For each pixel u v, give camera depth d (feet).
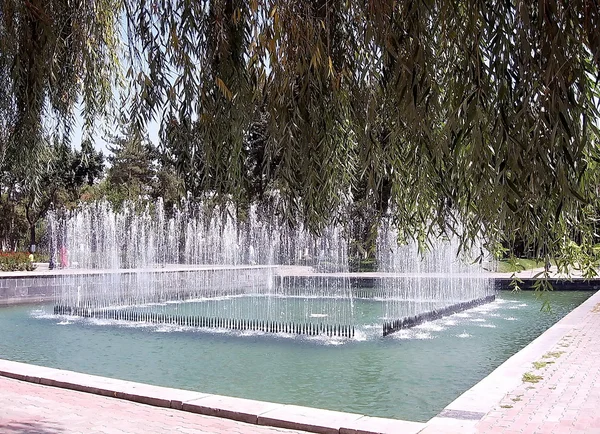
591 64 5.99
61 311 49.67
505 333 39.14
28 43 10.71
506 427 16.47
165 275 69.10
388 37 6.61
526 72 5.71
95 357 32.17
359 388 25.16
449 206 7.31
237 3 8.87
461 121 6.21
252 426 17.29
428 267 62.80
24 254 87.40
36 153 11.44
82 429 16.93
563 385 21.06
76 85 12.40
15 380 22.93
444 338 37.19
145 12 9.14
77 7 11.34
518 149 5.62
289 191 8.10
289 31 7.79
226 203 9.02
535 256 6.05
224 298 67.15
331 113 8.04
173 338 37.63
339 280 79.30
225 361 30.76
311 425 16.65
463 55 6.36
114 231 88.22
